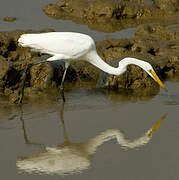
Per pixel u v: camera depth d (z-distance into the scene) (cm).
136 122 1202
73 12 2503
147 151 1024
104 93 1466
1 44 1720
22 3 2569
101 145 1059
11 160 967
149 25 2180
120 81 1525
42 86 1490
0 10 2402
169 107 1327
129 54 1694
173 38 2056
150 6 2606
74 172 920
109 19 2441
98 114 1258
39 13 2423
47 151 1021
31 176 901
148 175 906
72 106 1322
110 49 1761
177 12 2588
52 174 912
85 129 1152
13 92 1392
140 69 1535
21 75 1467
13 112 1252
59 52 1362
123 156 997
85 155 1004
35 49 1386
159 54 1848
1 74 1399
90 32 2159
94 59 1412
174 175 906
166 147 1045
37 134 1112
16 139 1077
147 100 1394
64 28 2197
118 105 1338
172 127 1173
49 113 1256
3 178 889
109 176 902
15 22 2209
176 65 1742
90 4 2467
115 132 1136
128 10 2494
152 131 1145
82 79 1616
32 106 1307
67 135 1111
